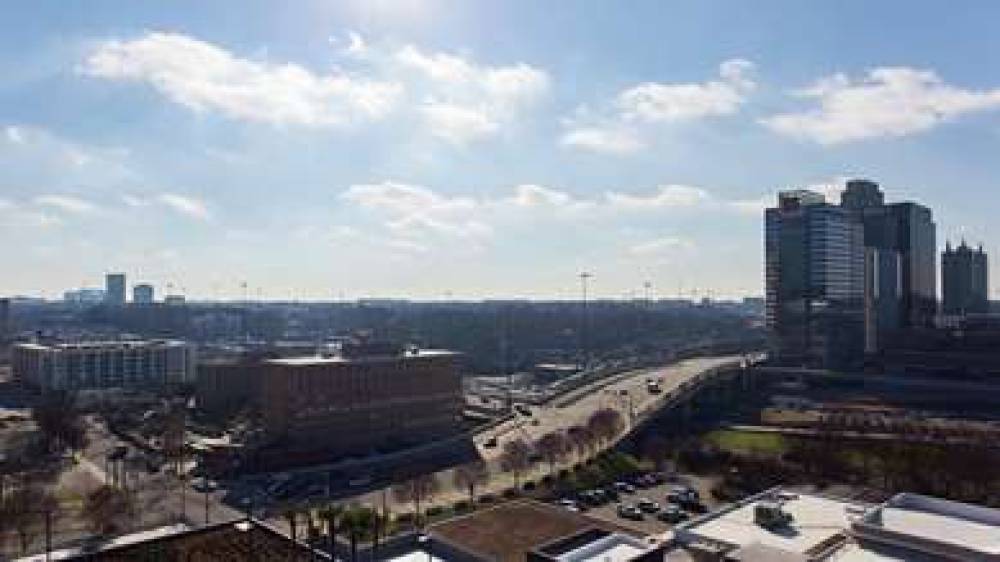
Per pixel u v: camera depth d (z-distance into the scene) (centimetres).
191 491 18825
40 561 13112
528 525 13325
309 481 19988
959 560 10125
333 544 12038
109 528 15450
